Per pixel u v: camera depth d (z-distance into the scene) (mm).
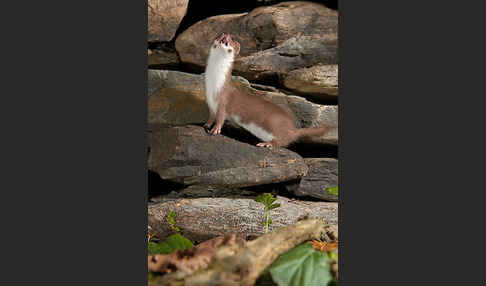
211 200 3111
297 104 3117
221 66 3141
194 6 3154
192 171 3084
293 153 3115
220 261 2592
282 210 3092
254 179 3080
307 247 2801
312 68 3102
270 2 3152
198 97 3164
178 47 3156
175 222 3117
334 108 3096
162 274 2693
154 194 3123
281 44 3121
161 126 3127
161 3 3119
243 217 3092
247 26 3141
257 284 2656
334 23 3088
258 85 3156
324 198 3100
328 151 3113
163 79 3154
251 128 3150
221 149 3094
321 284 2648
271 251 2729
